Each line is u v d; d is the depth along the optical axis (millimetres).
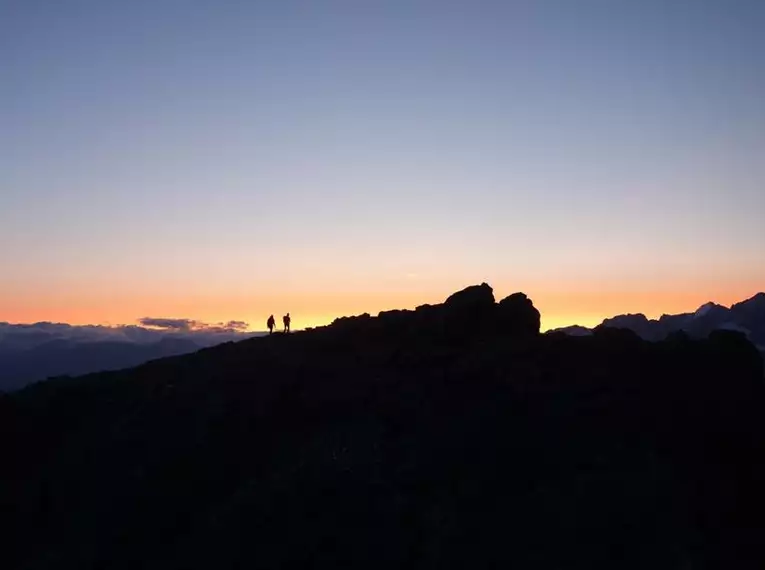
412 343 55812
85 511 45250
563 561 36688
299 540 39250
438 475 42438
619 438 44188
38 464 50531
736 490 42188
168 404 52188
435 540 38406
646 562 36594
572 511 39062
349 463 43688
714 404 48312
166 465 46875
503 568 36625
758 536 39406
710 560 37062
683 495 40500
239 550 39344
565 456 42844
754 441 45969
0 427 52156
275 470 44875
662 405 47406
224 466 46312
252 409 50156
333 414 48906
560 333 54844
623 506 39344
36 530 45312
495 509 39750
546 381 49250
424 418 47156
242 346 59594
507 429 45250
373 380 51469
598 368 50281
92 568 40969
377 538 38938
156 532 42594
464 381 50188
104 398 55312
